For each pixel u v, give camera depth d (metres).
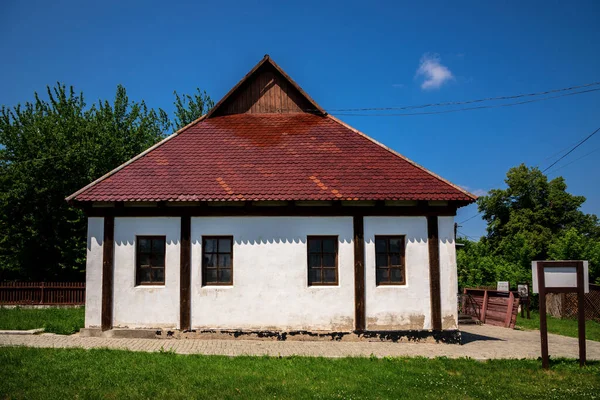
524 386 9.33
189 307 13.77
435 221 14.20
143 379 9.20
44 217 26.28
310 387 8.91
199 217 14.10
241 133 17.00
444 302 13.97
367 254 14.02
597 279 25.88
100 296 13.88
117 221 14.10
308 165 15.20
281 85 18.58
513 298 19.02
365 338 13.71
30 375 9.31
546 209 41.88
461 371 10.34
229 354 11.59
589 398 8.62
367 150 16.08
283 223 14.10
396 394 8.62
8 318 16.97
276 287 13.88
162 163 15.27
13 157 27.66
